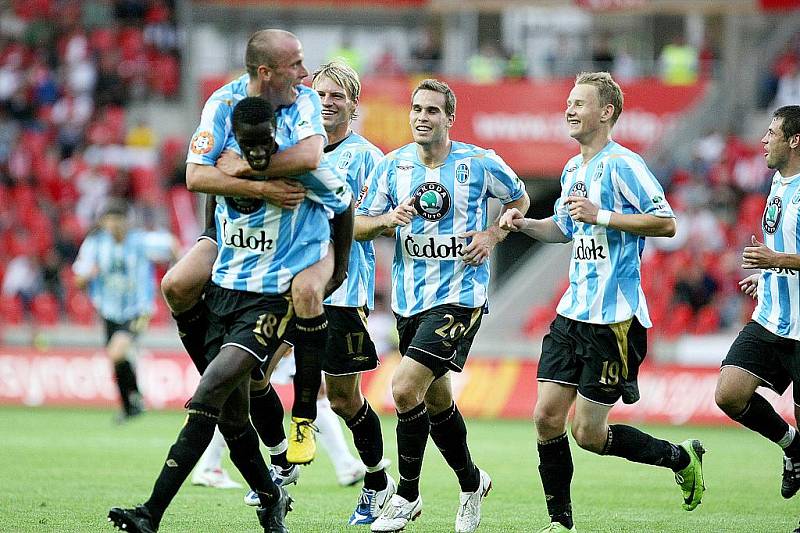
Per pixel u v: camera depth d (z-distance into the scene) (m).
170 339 65.94
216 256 21.56
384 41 88.75
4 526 24.97
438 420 25.33
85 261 51.03
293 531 25.36
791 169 26.52
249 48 20.42
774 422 27.11
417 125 25.09
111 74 89.81
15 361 63.88
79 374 62.94
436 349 24.59
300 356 21.16
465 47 86.06
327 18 88.56
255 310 20.80
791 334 26.47
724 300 67.81
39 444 43.56
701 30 85.94
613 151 24.59
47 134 86.69
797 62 83.06
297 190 20.36
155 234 51.72
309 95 20.89
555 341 24.55
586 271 24.41
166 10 93.81
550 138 77.75
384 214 25.09
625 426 25.25
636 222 23.75
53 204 81.19
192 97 87.81
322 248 21.28
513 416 60.31
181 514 27.36
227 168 20.42
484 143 78.06
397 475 35.62
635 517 28.31
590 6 82.50
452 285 25.23
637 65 86.12
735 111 80.88
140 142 85.31
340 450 32.75
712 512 29.30
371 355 26.95
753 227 73.50
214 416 20.27
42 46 92.75
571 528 24.23
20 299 73.69
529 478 36.00
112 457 39.62
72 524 25.31
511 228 25.16
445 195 25.20
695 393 58.06
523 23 86.88
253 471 21.97
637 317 24.30
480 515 26.83
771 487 34.56
